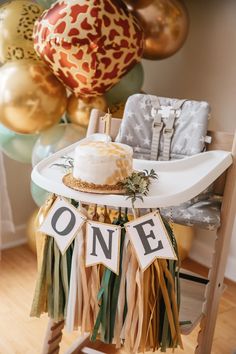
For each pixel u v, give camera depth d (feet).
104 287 3.51
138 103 4.44
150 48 6.05
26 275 6.82
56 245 3.66
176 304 3.59
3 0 6.25
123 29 5.05
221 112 6.70
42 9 5.71
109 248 3.41
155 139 4.34
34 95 5.21
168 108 4.34
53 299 3.81
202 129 4.20
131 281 3.44
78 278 3.60
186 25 6.05
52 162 3.90
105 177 3.30
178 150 4.27
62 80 5.34
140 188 3.28
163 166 3.77
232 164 4.01
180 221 4.10
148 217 3.35
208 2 6.51
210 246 7.27
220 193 4.22
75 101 5.81
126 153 3.36
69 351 4.95
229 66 6.43
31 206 7.95
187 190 3.35
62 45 4.85
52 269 3.76
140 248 3.35
